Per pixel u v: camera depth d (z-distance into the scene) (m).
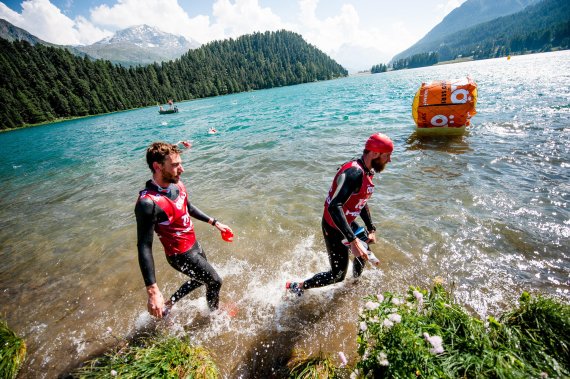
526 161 6.20
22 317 3.48
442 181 5.85
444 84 9.46
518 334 2.04
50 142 26.41
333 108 21.44
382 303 2.17
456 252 3.68
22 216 7.29
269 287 3.51
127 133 25.05
